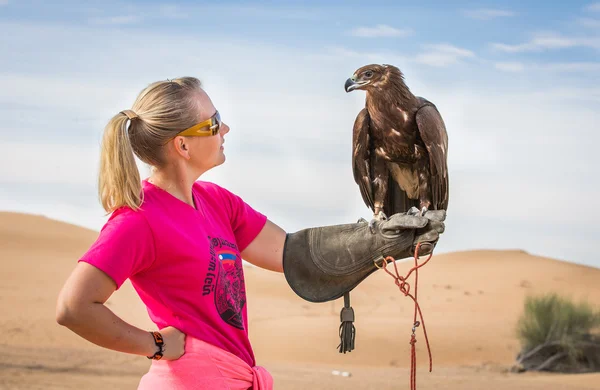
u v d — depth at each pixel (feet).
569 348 90.63
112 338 8.75
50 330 93.61
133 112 9.68
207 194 10.61
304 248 11.07
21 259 187.32
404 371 81.76
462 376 76.84
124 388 50.16
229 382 9.39
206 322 9.45
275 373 69.46
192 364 9.23
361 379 67.05
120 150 9.15
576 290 220.43
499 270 244.83
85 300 8.61
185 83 9.95
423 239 10.63
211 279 9.45
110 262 8.75
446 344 113.91
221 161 10.25
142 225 9.05
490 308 182.29
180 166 9.82
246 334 9.95
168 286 9.29
